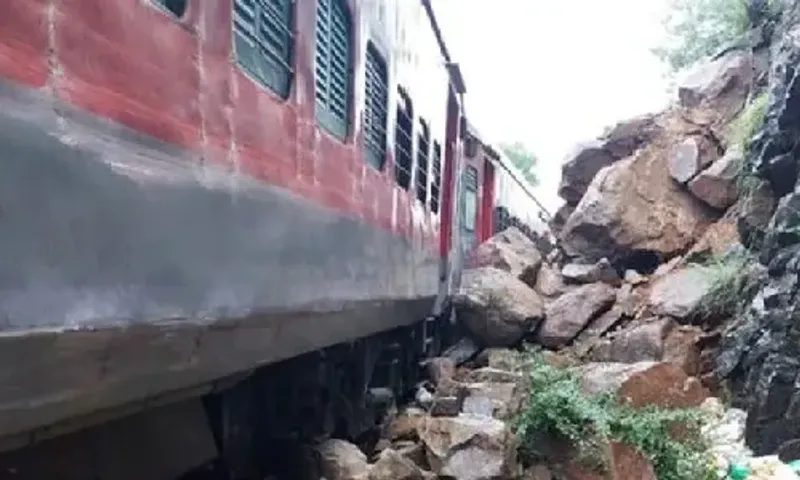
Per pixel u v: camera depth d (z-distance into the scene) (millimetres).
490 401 9070
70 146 2246
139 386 2797
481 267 14609
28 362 2125
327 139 5113
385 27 7090
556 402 7988
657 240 14375
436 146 10781
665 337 11289
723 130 14914
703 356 11109
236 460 5305
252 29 3836
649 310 12430
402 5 7879
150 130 2721
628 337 11422
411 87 8570
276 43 4230
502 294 12977
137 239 2629
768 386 8070
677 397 8914
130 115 2588
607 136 16609
